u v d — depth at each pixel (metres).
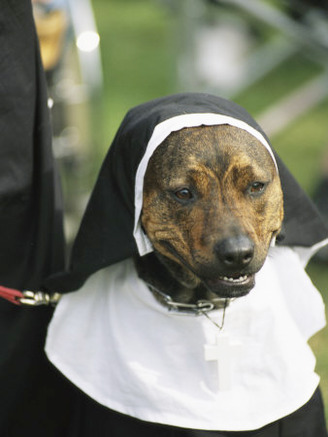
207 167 5.22
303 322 6.14
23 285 6.33
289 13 13.54
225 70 16.03
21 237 6.22
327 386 8.38
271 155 5.50
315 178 13.61
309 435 5.84
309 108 14.69
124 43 24.66
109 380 5.87
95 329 6.00
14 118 5.91
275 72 21.03
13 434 6.60
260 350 5.75
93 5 30.55
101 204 5.67
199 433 5.52
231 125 5.38
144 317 5.86
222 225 5.09
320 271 11.08
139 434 5.77
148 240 5.65
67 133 9.68
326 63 14.31
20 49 5.86
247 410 5.61
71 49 9.41
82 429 6.18
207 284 5.34
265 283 5.87
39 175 6.15
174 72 14.59
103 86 20.22
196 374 5.71
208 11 14.98
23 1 5.77
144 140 5.39
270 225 5.46
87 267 5.66
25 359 6.34
